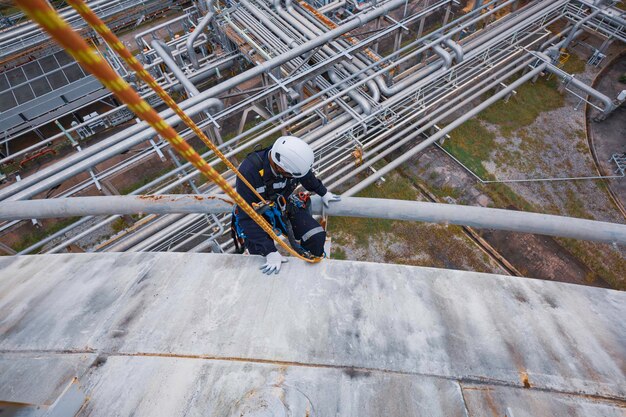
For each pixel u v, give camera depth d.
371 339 2.10
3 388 1.92
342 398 1.81
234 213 2.93
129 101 0.75
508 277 2.60
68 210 3.39
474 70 13.93
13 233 12.61
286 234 3.11
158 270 2.67
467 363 1.98
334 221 12.26
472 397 1.84
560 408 1.81
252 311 2.27
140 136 9.52
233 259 2.72
